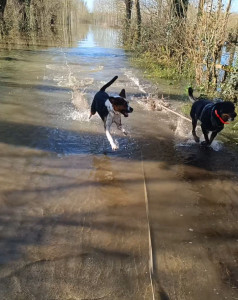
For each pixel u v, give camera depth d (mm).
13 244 3061
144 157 5137
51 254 2955
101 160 4941
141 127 6516
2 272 2723
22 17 29141
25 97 8078
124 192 4086
